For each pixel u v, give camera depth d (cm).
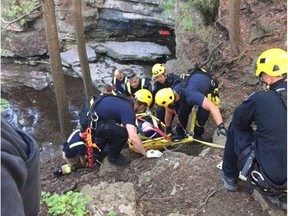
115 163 502
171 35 1296
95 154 530
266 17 794
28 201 124
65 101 743
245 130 343
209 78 489
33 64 1223
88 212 367
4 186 101
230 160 377
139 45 1266
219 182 412
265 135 317
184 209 387
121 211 372
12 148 111
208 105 459
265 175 317
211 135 591
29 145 122
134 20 1272
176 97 530
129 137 476
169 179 432
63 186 496
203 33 892
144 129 544
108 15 1278
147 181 442
